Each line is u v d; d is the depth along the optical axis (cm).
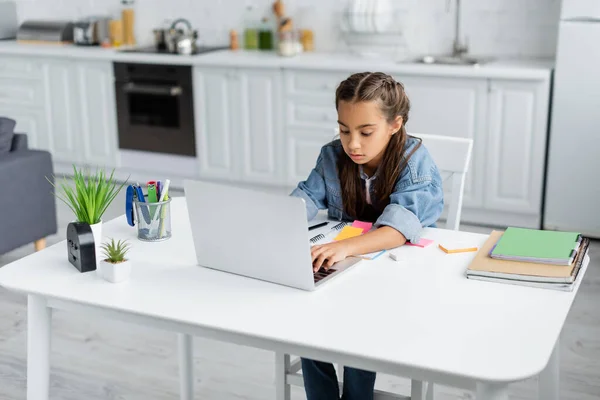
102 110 552
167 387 296
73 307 188
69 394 291
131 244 214
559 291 180
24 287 188
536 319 166
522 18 484
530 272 183
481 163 454
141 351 323
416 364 149
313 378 222
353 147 205
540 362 149
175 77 522
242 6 556
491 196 458
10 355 320
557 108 431
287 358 239
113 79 541
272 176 512
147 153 549
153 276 192
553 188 444
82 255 196
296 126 496
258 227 182
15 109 582
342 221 231
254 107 504
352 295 179
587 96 423
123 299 179
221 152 523
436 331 161
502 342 156
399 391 291
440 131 458
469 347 154
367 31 512
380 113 203
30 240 416
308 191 233
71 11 610
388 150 219
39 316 194
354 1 505
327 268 192
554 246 196
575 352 316
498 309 171
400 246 210
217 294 181
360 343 156
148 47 567
